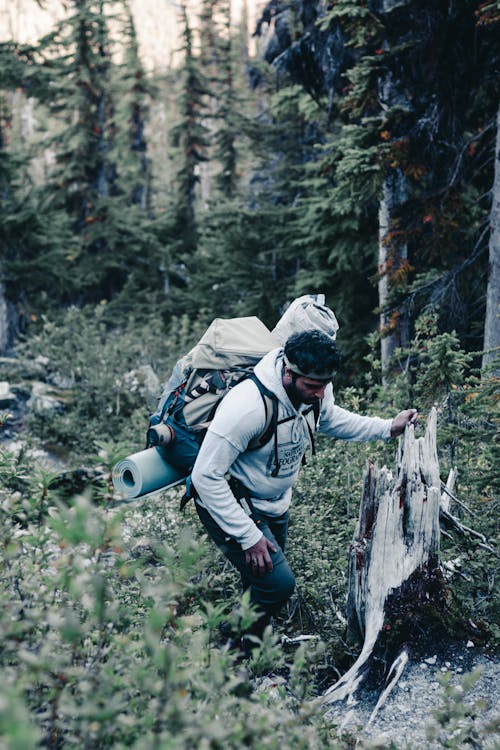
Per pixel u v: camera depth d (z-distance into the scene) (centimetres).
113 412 959
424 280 826
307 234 1348
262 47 2120
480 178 935
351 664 312
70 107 1998
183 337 1285
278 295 1442
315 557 352
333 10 755
